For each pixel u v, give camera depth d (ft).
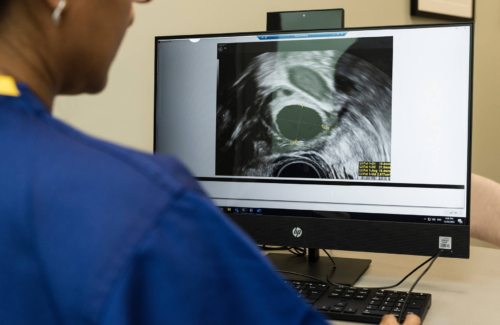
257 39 3.26
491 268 3.34
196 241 0.78
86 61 1.07
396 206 2.99
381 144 3.01
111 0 1.06
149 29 4.17
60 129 0.86
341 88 3.09
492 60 8.26
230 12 4.78
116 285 0.73
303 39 3.17
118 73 4.01
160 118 3.48
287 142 3.20
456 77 2.87
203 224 0.79
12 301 0.76
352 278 3.05
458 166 2.88
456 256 2.89
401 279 3.10
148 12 4.14
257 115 3.27
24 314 0.76
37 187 0.78
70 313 0.73
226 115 3.34
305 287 2.74
